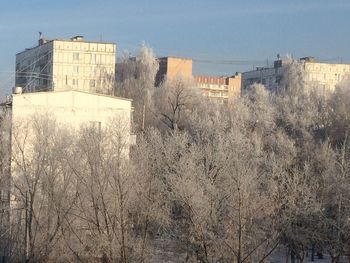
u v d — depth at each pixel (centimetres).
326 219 3409
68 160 3438
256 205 3228
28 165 3612
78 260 3297
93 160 3325
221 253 3186
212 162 3494
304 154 4569
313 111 6975
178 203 3294
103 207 3222
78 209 3369
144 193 3328
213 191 3228
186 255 3228
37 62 9881
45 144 3625
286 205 3388
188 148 4012
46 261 3400
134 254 3222
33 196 3516
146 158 3472
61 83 9312
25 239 3512
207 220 3172
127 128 3562
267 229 3244
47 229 3466
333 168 3803
